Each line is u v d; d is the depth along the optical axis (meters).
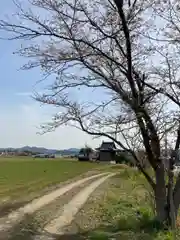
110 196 28.84
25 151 116.88
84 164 78.50
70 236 15.13
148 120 13.80
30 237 14.84
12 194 28.98
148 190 19.45
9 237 14.71
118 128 14.12
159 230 14.69
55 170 63.84
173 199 15.08
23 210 21.47
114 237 14.03
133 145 14.52
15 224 17.23
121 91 13.86
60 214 20.55
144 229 15.01
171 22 13.33
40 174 54.25
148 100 13.88
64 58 13.56
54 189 34.81
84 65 13.91
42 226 17.05
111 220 18.12
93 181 46.38
